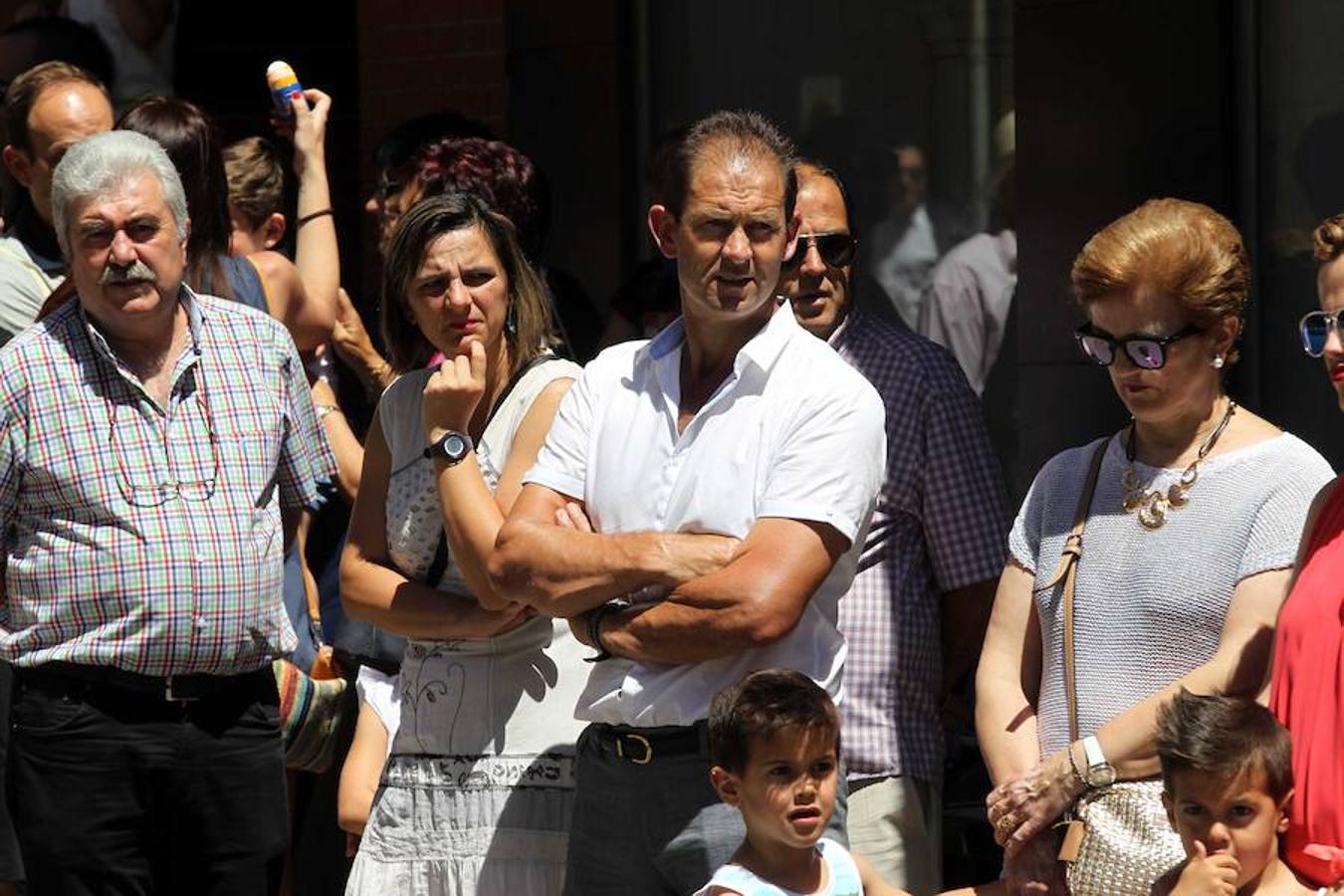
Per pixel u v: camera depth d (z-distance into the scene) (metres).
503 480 14.77
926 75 22.17
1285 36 19.98
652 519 13.53
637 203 23.11
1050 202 20.91
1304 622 11.99
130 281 14.76
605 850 13.42
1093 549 13.11
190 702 15.12
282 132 20.20
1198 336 12.64
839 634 13.69
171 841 15.38
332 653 18.03
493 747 14.72
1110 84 20.59
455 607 14.62
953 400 16.16
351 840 17.30
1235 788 11.69
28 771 15.08
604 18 22.95
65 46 23.70
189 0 28.00
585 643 13.44
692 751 13.11
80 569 14.84
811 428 13.19
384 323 15.66
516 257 15.19
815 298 16.31
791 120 22.75
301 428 16.09
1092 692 12.94
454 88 24.12
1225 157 20.25
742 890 12.60
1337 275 11.98
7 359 14.95
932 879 16.08
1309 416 19.97
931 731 16.11
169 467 15.07
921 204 22.25
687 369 13.82
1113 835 12.45
